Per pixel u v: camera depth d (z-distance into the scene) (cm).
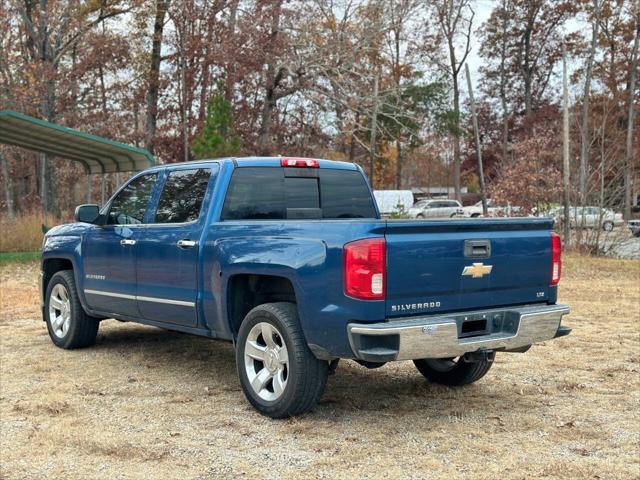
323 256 476
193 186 613
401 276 465
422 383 628
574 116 3216
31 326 911
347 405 555
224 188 586
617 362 715
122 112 3669
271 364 517
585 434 489
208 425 502
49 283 791
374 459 436
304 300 485
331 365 531
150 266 633
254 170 604
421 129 4541
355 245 459
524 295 535
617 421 520
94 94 3584
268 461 432
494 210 2581
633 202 3800
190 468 421
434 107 4897
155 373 657
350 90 3142
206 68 3509
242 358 536
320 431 489
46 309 792
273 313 507
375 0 3142
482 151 6081
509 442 470
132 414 529
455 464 428
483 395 590
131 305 666
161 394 586
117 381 627
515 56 5969
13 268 1680
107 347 775
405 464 427
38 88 3195
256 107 3597
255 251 524
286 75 3409
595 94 4391
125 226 674
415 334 456
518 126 5862
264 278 559
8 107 3161
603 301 1188
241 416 524
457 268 490
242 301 562
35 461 434
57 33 3459
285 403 501
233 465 425
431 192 7181
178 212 621
